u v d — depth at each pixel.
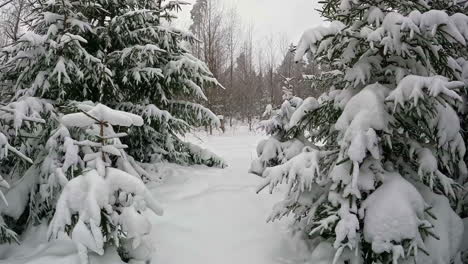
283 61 34.16
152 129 6.58
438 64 3.58
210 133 21.27
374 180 3.31
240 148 12.62
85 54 5.07
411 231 2.94
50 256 3.26
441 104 3.28
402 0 3.50
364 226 3.15
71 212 2.93
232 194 5.60
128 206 3.12
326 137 4.36
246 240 4.22
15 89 5.17
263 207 5.20
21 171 4.77
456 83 2.84
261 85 34.38
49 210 4.29
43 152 4.52
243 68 36.28
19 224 4.38
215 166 7.96
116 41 6.42
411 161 3.66
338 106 3.63
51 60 5.07
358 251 3.26
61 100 4.98
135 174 3.62
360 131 3.05
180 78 6.72
